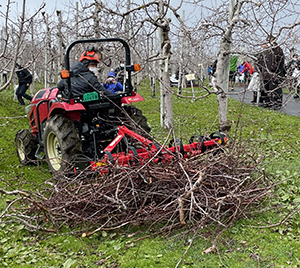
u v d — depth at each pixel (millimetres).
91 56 5508
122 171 4344
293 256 3432
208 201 4086
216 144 5250
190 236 3863
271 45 6457
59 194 4336
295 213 4195
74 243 3938
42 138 6508
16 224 4410
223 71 7324
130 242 3875
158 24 6953
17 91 13352
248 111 11836
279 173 5516
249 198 4402
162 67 8672
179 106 13938
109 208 4195
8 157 7484
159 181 4195
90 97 5285
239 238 3801
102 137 5551
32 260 3658
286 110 12258
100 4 7414
